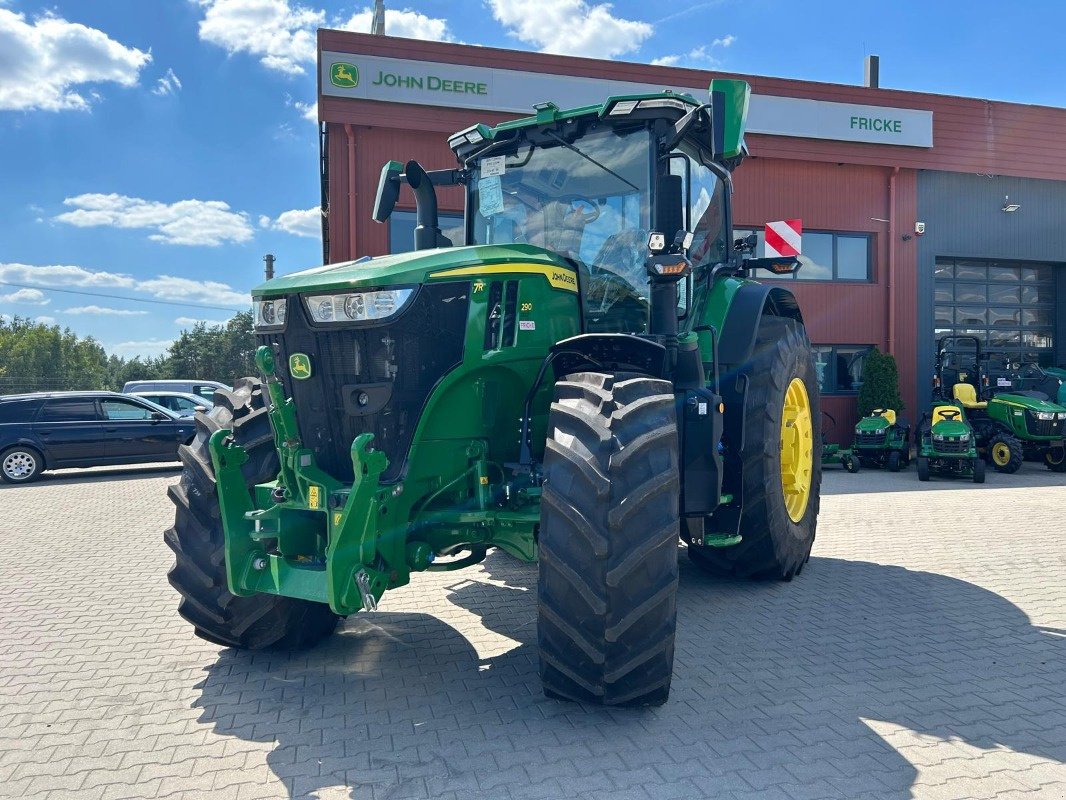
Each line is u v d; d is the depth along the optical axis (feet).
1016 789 8.52
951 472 41.09
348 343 10.73
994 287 55.67
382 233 41.93
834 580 17.78
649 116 13.25
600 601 9.39
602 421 9.87
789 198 49.67
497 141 14.71
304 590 10.46
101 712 10.83
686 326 14.17
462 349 10.87
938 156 51.75
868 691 11.26
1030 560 19.71
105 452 43.27
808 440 18.47
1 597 17.30
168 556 21.77
